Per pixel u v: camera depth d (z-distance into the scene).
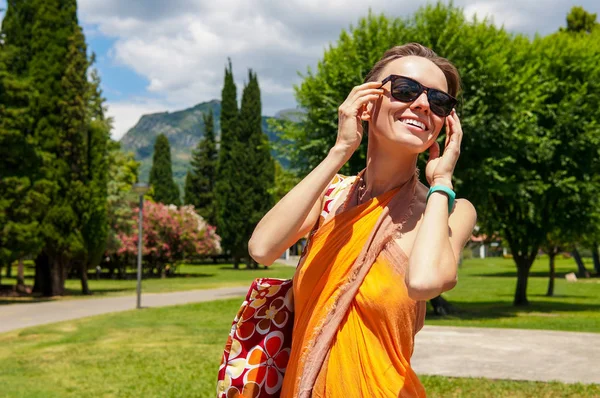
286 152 22.20
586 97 23.45
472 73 18.72
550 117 23.44
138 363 10.23
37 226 25.44
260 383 1.94
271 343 1.96
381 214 1.81
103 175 29.52
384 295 1.73
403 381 1.73
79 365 10.12
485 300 27.11
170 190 76.62
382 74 1.97
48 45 28.02
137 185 21.16
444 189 1.82
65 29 28.34
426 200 1.89
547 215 24.25
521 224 24.45
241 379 1.95
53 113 28.03
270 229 1.88
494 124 18.91
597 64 24.09
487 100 19.31
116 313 19.30
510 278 46.19
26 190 24.81
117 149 37.75
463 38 19.39
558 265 70.38
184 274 52.91
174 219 49.41
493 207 24.47
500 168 20.92
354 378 1.71
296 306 1.88
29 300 25.53
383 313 1.73
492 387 7.56
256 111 60.59
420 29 19.55
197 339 13.23
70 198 28.00
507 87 19.16
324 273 1.80
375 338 1.74
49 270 28.70
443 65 2.00
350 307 1.76
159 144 76.62
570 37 25.45
